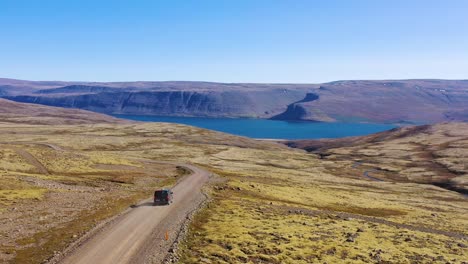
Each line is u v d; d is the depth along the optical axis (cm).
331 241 5284
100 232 4828
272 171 18838
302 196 10338
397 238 6056
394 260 4725
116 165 13662
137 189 9031
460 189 17312
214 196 8344
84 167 12394
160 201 6950
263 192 9881
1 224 4950
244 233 5169
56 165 11956
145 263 3772
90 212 5962
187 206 6856
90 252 4047
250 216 6394
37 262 3709
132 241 4494
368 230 6419
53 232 4731
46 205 6241
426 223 8694
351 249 4972
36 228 4881
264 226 5700
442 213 11025
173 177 12206
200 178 11388
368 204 10875
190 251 4241
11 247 4100
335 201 10469
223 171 14825
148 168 14175
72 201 6738
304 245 4909
